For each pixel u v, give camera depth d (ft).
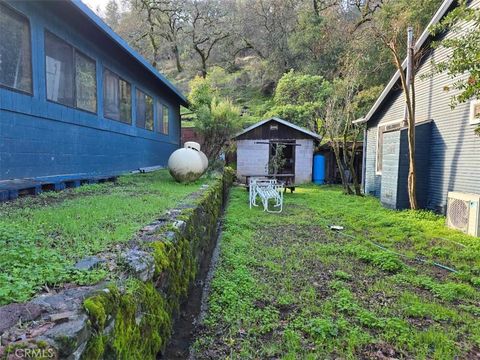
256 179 32.73
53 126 17.98
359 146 43.50
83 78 21.11
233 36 95.61
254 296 10.84
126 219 10.85
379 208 26.81
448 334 8.80
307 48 73.61
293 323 9.17
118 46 23.44
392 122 30.78
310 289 11.24
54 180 17.62
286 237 18.04
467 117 21.45
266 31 90.53
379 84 44.37
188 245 10.88
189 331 9.00
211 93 54.34
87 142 21.71
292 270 13.17
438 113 24.52
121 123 27.25
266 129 50.16
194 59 99.91
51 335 3.74
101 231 9.13
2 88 14.29
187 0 89.51
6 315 4.21
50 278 5.51
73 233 8.90
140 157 32.04
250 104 82.69
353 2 65.16
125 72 28.02
